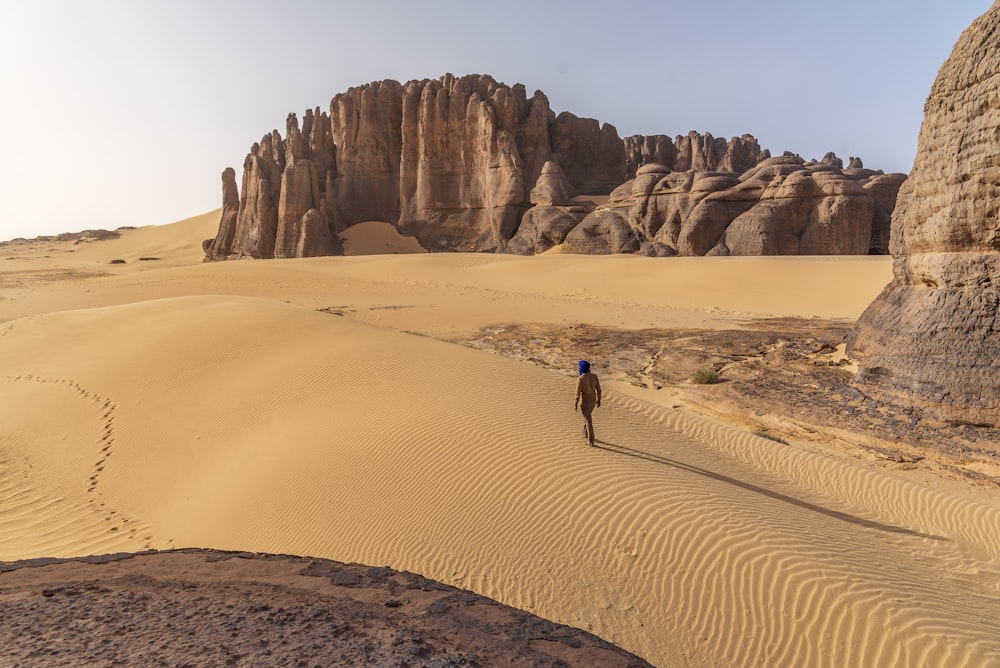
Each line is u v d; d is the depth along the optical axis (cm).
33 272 6775
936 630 586
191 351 1805
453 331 2786
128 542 1012
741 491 916
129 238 13212
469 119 8962
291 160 9231
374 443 1063
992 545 878
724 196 6400
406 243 9019
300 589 299
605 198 8762
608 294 4250
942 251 1506
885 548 815
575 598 682
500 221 8469
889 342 1590
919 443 1288
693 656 603
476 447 995
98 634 232
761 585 671
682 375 1948
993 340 1342
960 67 1433
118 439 1402
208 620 250
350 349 1580
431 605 290
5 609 257
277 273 5206
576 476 895
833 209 5931
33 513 1138
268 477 1058
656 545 746
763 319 3117
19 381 1820
